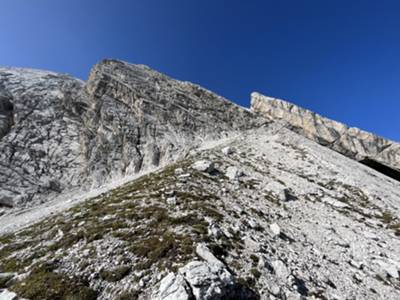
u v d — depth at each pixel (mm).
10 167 49031
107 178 49875
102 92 66938
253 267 12641
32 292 9898
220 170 30234
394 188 45000
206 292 9609
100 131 58812
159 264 11422
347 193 32688
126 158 52250
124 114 61344
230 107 73875
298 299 11492
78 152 59438
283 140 55656
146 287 10258
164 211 16547
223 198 21469
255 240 15562
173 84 76938
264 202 23969
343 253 18422
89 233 14336
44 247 14078
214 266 10969
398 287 15695
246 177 29984
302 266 14617
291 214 23062
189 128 60781
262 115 82625
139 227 14719
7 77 80750
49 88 80188
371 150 72312
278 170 36969
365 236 22109
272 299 11008
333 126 78375
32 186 46906
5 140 54938
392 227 25031
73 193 46938
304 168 39906
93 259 12008
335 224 23375
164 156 51062
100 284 10609
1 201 41500
